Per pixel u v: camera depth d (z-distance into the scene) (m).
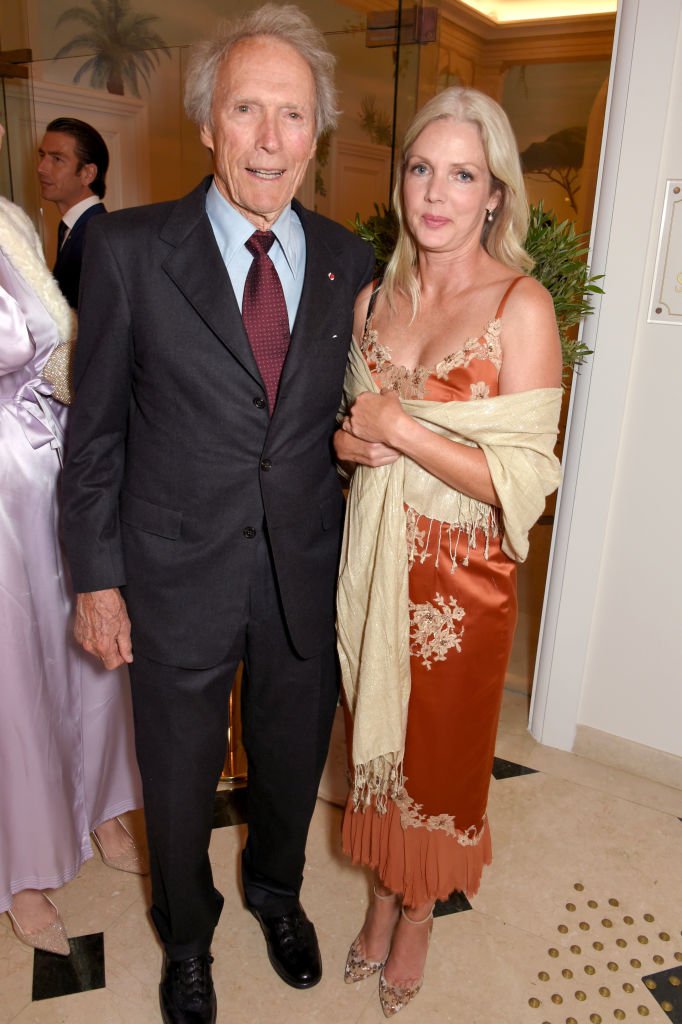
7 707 1.61
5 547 1.55
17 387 1.58
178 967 1.63
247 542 1.39
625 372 2.12
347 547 1.49
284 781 1.62
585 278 1.87
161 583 1.38
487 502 1.39
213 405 1.31
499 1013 1.66
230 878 1.99
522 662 2.98
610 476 2.21
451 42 5.91
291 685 1.53
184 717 1.45
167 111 3.04
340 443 1.44
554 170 6.45
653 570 2.23
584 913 1.91
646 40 1.90
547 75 6.24
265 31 1.25
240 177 1.26
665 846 2.13
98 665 1.82
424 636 1.47
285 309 1.37
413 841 1.59
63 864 1.78
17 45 3.17
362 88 2.36
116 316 1.28
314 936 1.78
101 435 1.35
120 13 2.96
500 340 1.37
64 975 1.72
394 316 1.48
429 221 1.36
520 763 2.43
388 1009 1.65
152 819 1.54
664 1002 1.69
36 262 1.57
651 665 2.31
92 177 2.86
